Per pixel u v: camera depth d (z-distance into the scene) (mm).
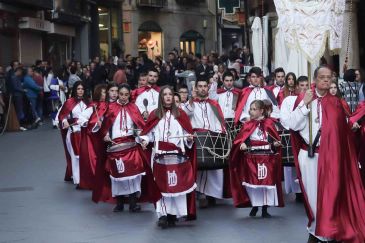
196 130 10391
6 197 11672
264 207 9812
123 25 42750
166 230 9031
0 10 26797
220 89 12133
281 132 10609
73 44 35781
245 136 9812
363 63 22906
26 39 29438
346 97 12633
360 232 7324
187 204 9359
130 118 10367
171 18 45844
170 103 9375
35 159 16062
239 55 27109
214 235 8672
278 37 16734
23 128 22703
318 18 8562
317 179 7461
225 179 10781
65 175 13344
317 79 7613
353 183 7504
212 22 48938
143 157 10266
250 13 32812
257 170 9711
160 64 24453
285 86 11742
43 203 11141
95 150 11328
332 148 7414
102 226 9375
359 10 21938
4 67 27266
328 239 7457
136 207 10414
